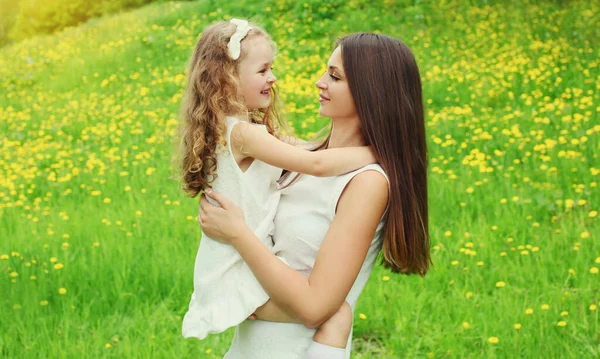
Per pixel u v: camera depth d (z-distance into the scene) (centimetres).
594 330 391
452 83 926
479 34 1113
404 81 227
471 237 507
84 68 1197
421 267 238
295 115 847
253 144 223
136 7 1745
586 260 463
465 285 450
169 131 824
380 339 413
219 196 224
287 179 242
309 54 1127
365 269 236
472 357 379
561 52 996
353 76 224
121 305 441
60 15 1831
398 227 224
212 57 229
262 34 236
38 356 384
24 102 1078
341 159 221
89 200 625
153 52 1224
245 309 219
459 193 580
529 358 374
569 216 537
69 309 430
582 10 1149
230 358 241
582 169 609
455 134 737
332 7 1263
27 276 468
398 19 1206
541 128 732
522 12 1180
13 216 596
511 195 573
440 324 409
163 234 535
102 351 389
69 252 504
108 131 861
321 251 216
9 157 785
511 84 889
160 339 400
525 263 460
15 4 1938
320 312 212
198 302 232
